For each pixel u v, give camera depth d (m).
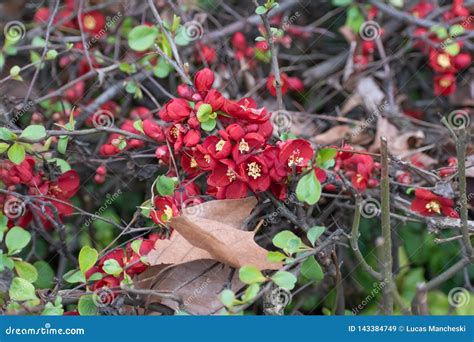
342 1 1.33
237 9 1.46
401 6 1.38
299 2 1.42
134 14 1.38
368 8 1.36
